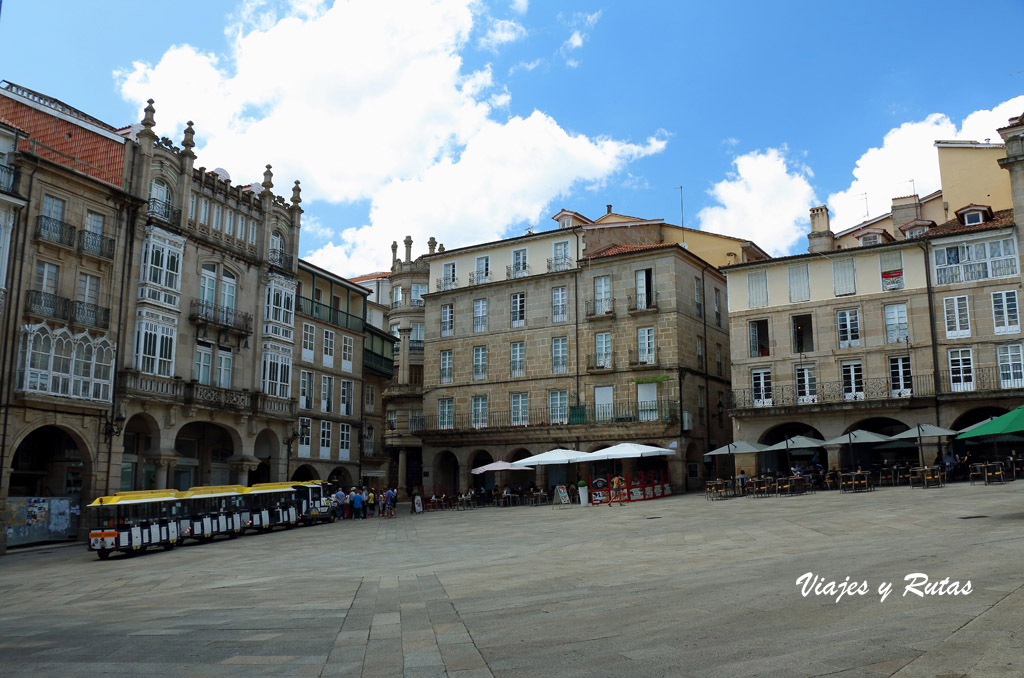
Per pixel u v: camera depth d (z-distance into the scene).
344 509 42.84
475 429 52.78
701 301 52.12
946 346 39.84
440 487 56.28
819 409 41.47
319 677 7.70
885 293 41.75
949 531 17.06
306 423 49.38
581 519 31.30
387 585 15.27
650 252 49.34
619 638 8.70
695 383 49.78
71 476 35.94
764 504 30.97
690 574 13.90
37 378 31.97
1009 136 39.38
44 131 35.97
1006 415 19.62
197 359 41.22
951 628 7.92
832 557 14.38
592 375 50.59
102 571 22.28
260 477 46.28
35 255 32.91
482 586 14.15
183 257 40.59
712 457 50.91
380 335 61.03
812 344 45.81
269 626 10.91
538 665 7.69
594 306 51.19
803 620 8.94
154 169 39.50
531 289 53.84
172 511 29.39
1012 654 6.77
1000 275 38.94
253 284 45.50
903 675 6.43
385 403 64.25
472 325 55.81
